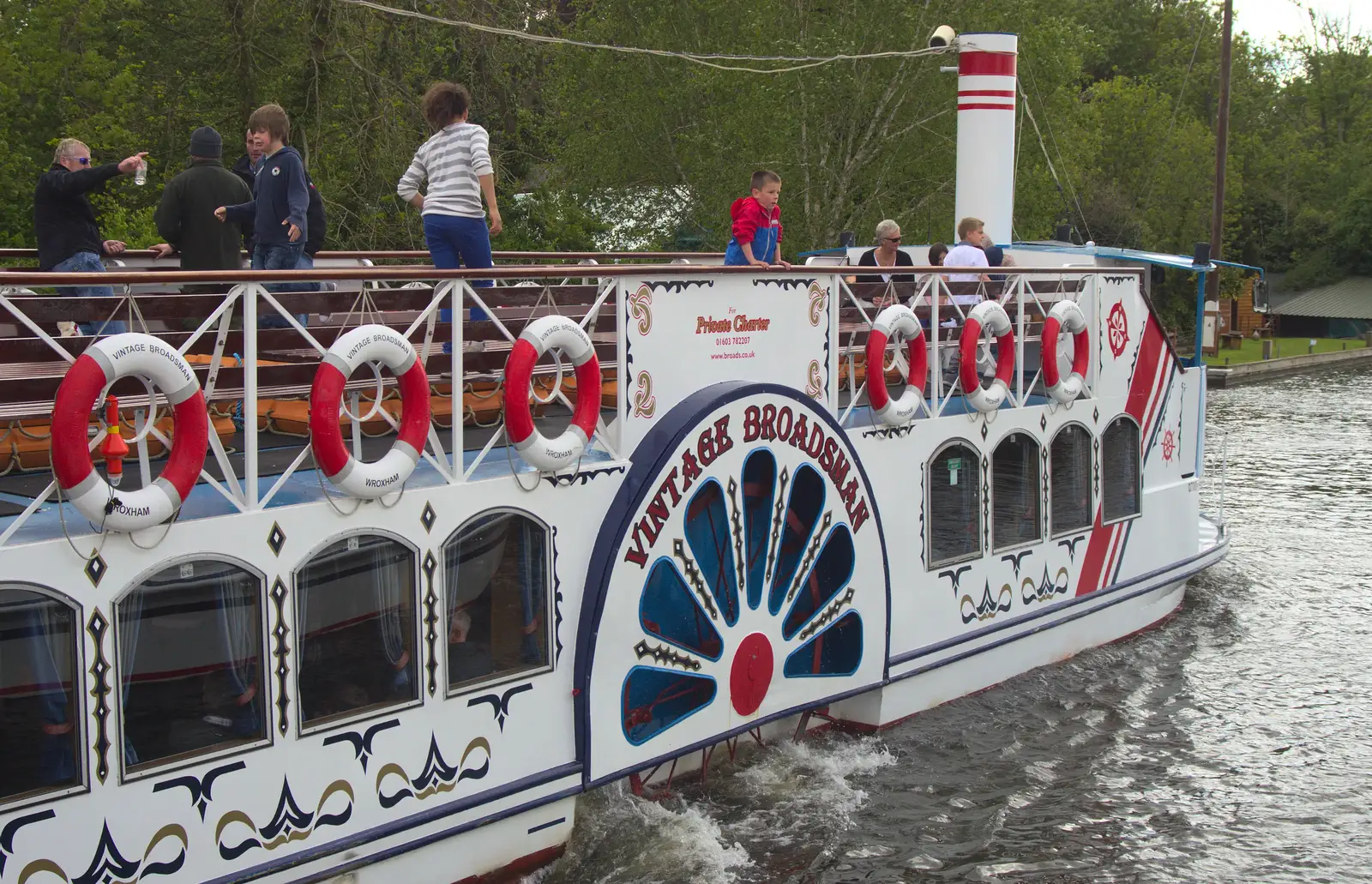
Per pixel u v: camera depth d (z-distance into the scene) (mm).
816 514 9109
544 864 7785
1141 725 10742
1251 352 48781
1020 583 11273
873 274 9438
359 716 6641
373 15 25438
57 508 6145
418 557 6871
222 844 6133
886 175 28750
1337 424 28938
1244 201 68375
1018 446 11156
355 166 25234
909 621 10203
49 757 5590
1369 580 15469
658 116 28922
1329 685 11836
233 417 7438
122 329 7359
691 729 8383
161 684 5938
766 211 9078
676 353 8203
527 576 7480
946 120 28359
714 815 8789
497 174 29578
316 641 6496
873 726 10188
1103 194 45156
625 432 7957
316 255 9594
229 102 26547
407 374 6688
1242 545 17188
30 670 5523
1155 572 13102
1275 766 10008
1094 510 12086
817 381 9250
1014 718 10750
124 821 5781
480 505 7145
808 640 9156
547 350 7375
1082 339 11570
